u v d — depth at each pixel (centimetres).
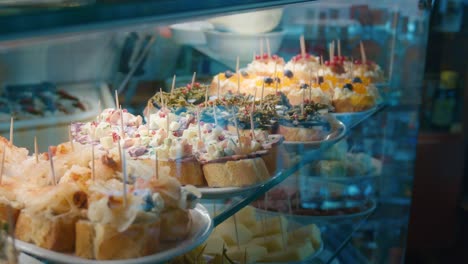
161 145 66
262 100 82
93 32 45
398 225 90
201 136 70
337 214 81
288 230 77
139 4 47
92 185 55
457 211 133
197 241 56
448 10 117
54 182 58
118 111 72
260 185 68
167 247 55
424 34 88
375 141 88
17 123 66
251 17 90
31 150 65
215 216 62
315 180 80
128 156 63
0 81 62
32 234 54
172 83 81
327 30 97
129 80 76
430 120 128
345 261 80
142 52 77
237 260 70
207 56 86
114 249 53
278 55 96
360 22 94
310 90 86
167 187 56
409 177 90
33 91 65
